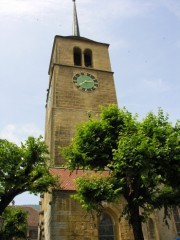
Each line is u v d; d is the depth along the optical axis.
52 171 27.22
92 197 16.80
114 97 37.38
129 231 23.05
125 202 24.22
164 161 16.48
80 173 26.92
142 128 18.17
